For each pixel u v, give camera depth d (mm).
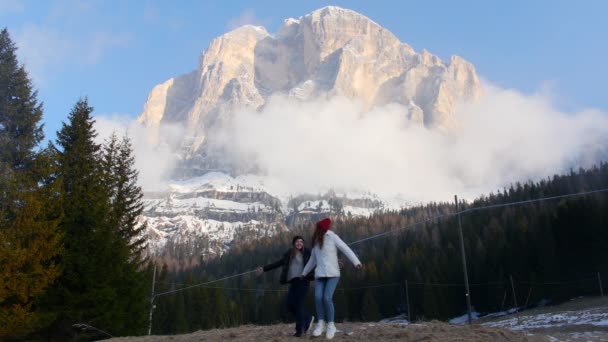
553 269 62906
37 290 21062
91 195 25219
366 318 71188
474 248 74250
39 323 21766
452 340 9242
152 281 39031
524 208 88938
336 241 9414
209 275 119688
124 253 26875
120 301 26859
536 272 64000
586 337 12758
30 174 24094
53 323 24000
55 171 24797
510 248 68312
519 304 64562
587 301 52375
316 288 9430
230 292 89375
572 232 63188
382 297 76438
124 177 32844
